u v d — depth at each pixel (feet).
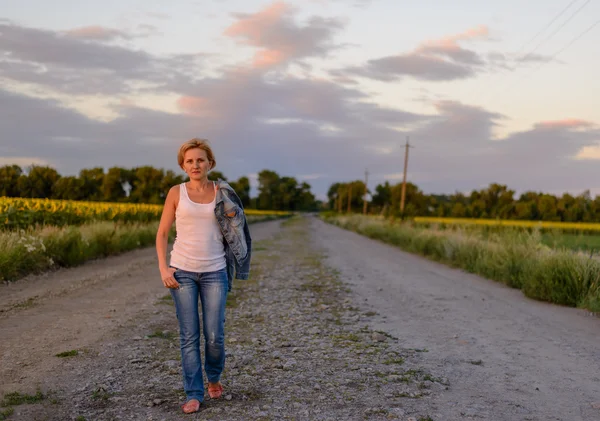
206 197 12.59
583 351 19.70
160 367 15.88
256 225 168.14
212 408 12.54
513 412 12.94
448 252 56.13
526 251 42.73
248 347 18.99
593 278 31.07
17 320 21.88
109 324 21.77
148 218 91.61
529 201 274.98
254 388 14.24
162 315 24.25
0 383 13.83
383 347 19.62
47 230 44.01
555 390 14.88
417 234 76.38
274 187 517.96
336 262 54.29
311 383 14.80
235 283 36.58
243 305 28.30
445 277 44.01
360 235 124.47
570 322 25.59
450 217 284.61
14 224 47.14
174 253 12.65
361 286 36.94
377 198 384.27
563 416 12.76
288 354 18.13
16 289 30.04
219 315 12.74
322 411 12.54
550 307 29.96
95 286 32.58
